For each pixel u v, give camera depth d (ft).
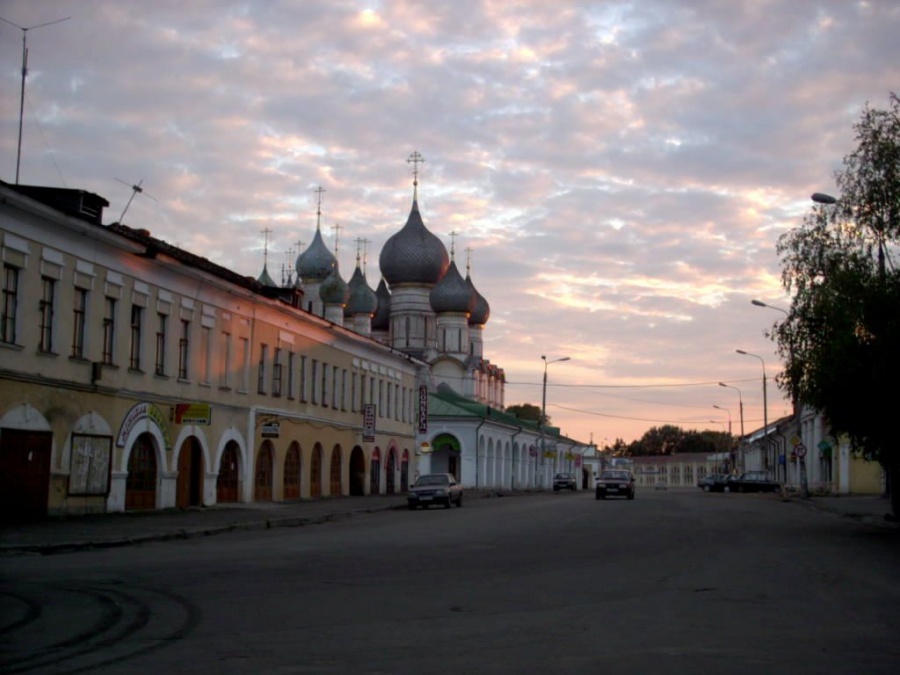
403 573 52.47
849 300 90.12
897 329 84.79
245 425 133.80
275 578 49.47
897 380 85.87
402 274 337.72
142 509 108.78
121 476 103.40
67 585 45.52
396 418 209.36
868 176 96.27
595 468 502.38
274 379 144.56
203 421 113.29
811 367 94.43
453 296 337.11
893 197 93.91
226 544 73.82
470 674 27.61
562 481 298.76
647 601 42.73
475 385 342.23
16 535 74.08
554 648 31.65
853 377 87.97
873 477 222.69
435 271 338.75
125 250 103.35
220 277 123.03
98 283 100.17
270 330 142.31
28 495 88.69
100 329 100.58
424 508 150.10
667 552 67.31
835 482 234.79
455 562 58.80
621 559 61.77
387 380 202.90
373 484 193.36
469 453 269.85
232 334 130.31
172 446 114.32
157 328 112.16
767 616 39.04
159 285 111.86
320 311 314.96
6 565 55.31
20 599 40.93
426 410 221.66
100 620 35.96
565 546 71.46
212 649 30.96
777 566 59.21
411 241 337.72
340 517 119.14
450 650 31.14
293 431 150.61
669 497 204.13
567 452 413.80
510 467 320.50
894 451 93.71
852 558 65.67
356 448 183.62
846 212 98.84
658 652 31.17
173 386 114.93
